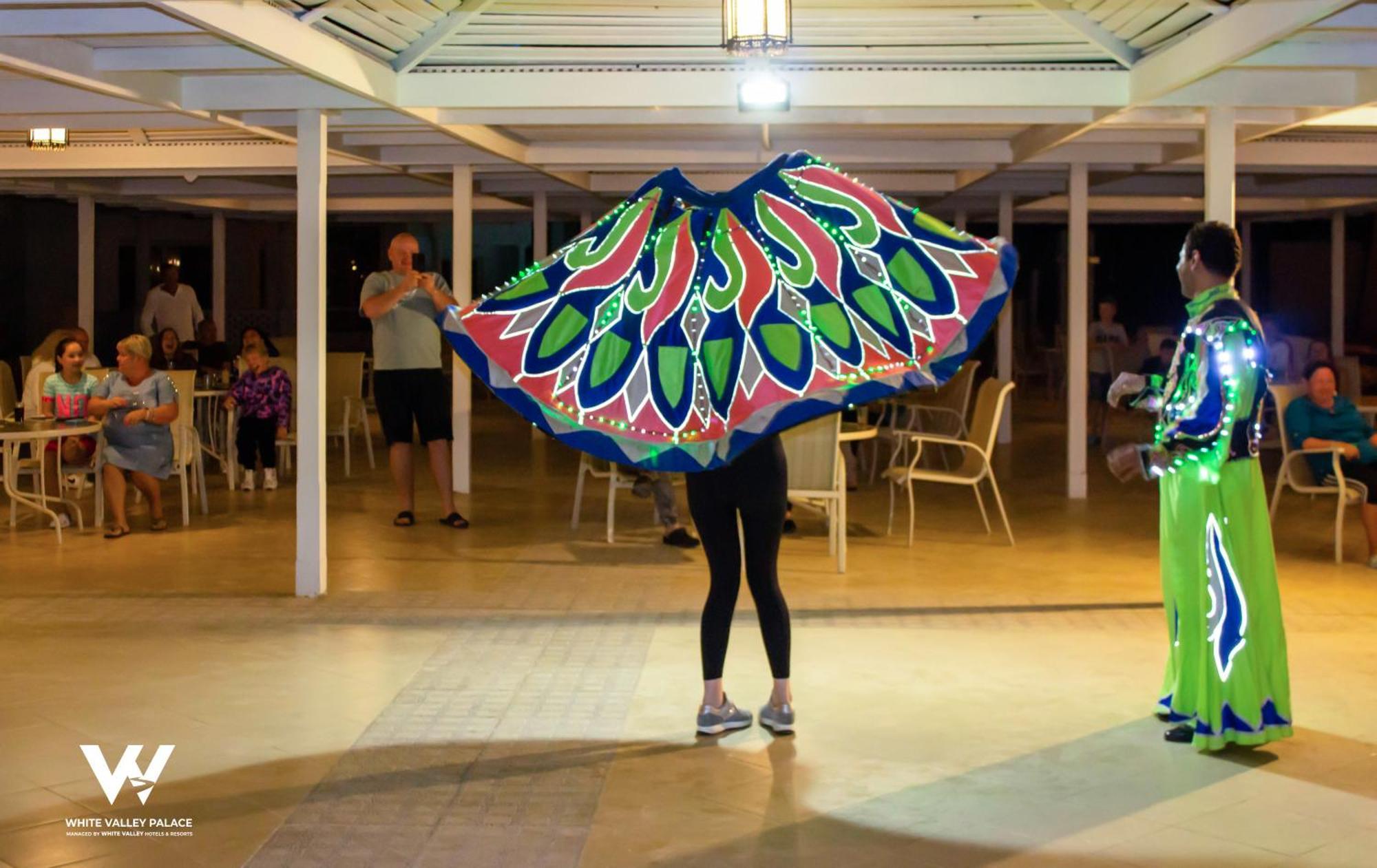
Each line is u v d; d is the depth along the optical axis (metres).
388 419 9.71
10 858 3.81
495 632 6.52
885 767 4.60
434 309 9.40
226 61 6.69
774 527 4.91
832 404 4.71
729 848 3.89
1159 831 4.02
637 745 4.82
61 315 18.89
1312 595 7.40
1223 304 4.70
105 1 5.14
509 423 18.61
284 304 23.08
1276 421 13.45
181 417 10.30
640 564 8.35
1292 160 10.75
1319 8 5.11
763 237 4.93
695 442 4.77
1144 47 6.93
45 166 11.46
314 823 4.07
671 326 4.89
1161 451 4.75
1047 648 6.23
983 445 9.20
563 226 24.69
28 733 4.95
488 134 9.70
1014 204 15.87
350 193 14.65
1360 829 4.04
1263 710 4.73
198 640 6.34
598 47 7.18
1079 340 11.26
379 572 8.05
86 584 7.68
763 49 5.40
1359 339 20.39
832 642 6.34
